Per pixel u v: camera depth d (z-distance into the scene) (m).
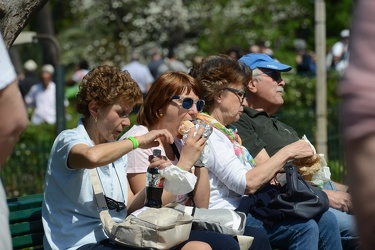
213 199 6.23
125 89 5.11
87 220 5.10
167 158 5.59
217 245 5.29
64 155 5.00
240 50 12.41
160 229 4.80
